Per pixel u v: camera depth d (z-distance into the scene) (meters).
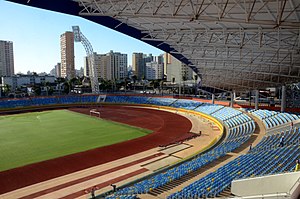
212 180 18.52
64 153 32.47
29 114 64.62
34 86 110.62
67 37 193.88
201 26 27.53
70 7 23.23
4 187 23.19
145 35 34.50
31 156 31.41
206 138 39.50
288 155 20.88
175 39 33.16
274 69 39.31
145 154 31.92
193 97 78.81
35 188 22.86
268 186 14.48
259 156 22.50
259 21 15.84
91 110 70.56
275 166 18.97
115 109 73.56
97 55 192.50
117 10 23.91
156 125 50.47
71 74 182.25
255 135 33.53
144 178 23.08
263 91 88.75
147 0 19.70
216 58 38.03
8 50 191.38
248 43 29.77
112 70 197.00
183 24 27.42
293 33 23.92
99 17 26.34
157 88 125.81
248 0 18.03
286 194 11.07
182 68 152.00
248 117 44.78
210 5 20.53
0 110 67.25
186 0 20.05
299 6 17.53
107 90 118.50
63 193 21.72
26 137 40.69
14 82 149.62
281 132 31.30
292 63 33.75
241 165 20.94
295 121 34.19
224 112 54.47
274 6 18.75
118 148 34.62
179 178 20.69
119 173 25.88
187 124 51.22
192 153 31.92
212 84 58.94
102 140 38.81
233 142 31.77
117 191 20.02
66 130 45.66
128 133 43.50
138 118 58.53
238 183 15.95
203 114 59.41
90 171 26.55
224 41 31.78
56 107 76.62
